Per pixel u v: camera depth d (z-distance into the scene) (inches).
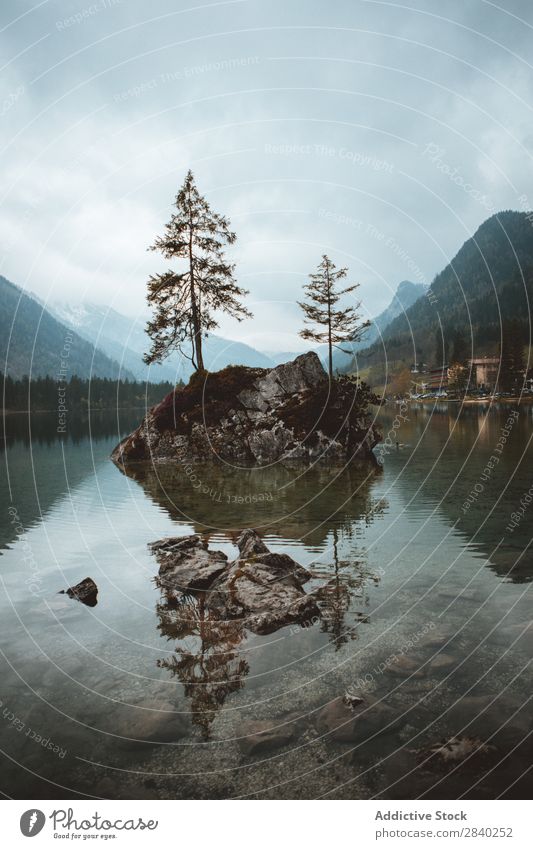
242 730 186.4
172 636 270.4
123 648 256.5
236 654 247.6
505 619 273.4
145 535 489.4
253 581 333.1
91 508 625.0
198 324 1353.3
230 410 1280.8
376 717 190.1
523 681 211.6
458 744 172.6
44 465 1120.2
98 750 179.2
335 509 588.1
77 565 397.7
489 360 4968.0
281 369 1316.4
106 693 214.5
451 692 205.8
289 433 1163.3
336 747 176.1
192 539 442.0
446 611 287.9
